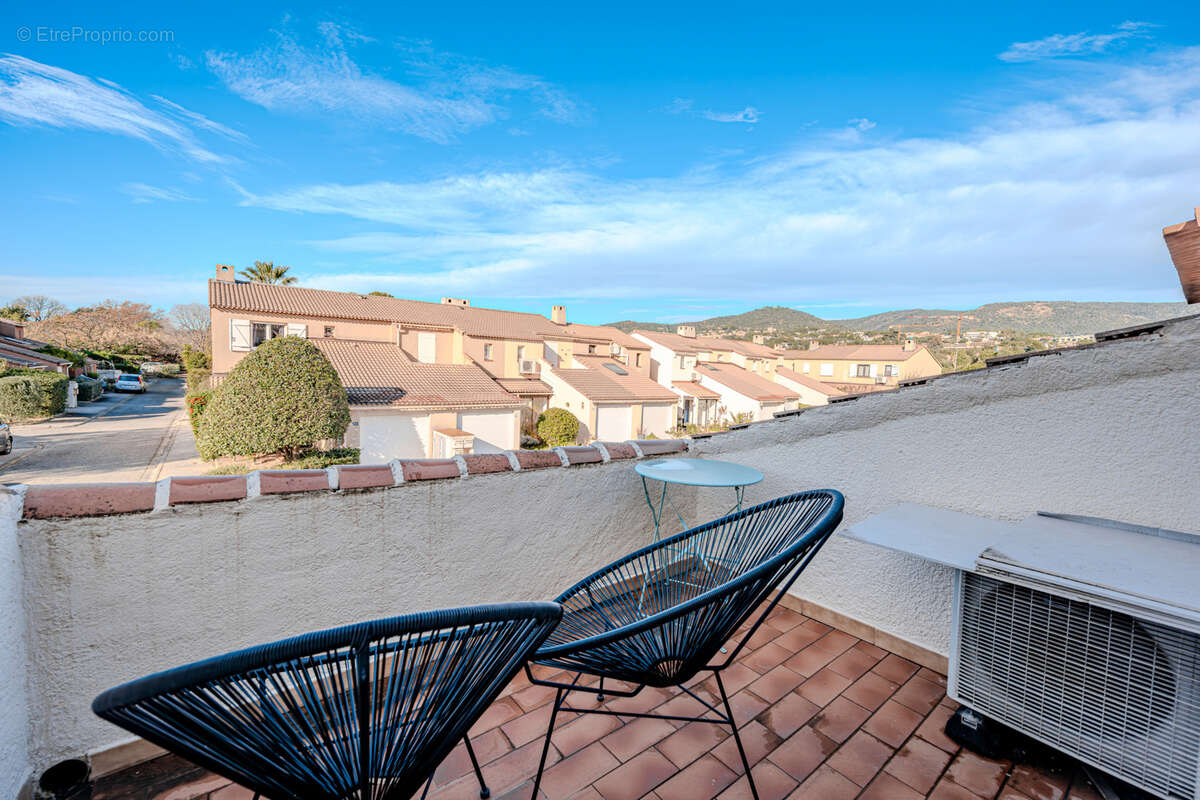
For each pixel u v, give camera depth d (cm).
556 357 2889
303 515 187
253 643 180
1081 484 200
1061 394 203
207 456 1319
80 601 152
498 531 240
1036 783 171
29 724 147
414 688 94
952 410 233
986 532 198
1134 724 146
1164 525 182
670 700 214
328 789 91
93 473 1273
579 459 271
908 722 202
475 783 167
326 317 2109
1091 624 153
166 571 164
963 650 185
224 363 1942
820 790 167
